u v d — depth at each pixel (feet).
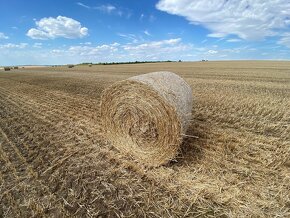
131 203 12.29
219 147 17.63
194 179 13.82
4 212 12.30
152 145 16.12
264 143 18.15
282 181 13.21
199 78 67.10
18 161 17.58
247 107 28.35
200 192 12.48
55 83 63.00
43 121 27.02
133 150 16.98
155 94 15.66
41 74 103.19
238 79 63.21
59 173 15.51
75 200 12.85
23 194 13.64
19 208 12.52
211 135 20.01
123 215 11.52
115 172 15.24
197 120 24.53
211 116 25.63
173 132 15.28
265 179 13.42
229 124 22.88
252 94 37.09
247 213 10.91
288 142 17.93
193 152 17.08
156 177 14.32
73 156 17.72
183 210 11.56
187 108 17.37
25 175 15.56
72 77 78.33
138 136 16.69
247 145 17.70
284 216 10.73
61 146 19.65
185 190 12.83
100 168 15.78
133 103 16.70
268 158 15.58
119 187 13.65
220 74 81.76
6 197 13.47
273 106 28.25
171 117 15.25
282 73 82.89
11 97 44.50
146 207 11.91
